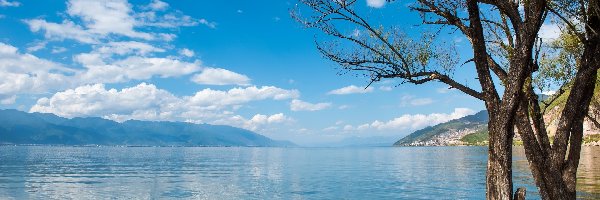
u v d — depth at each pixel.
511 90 8.43
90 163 130.75
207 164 128.25
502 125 8.46
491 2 9.05
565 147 9.25
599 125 11.06
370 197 46.59
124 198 48.38
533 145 9.19
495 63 10.07
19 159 152.88
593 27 9.35
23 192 53.44
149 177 76.81
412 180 65.75
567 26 11.25
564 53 12.07
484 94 8.95
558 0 10.52
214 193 52.56
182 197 49.09
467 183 59.34
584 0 10.08
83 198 48.22
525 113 9.31
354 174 80.69
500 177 8.39
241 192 53.25
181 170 97.88
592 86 9.26
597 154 123.50
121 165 120.19
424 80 9.58
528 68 9.27
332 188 56.03
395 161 139.75
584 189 41.72
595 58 9.07
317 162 137.25
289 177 75.44
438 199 43.62
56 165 116.56
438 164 115.38
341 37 10.02
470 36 9.36
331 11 9.95
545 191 9.17
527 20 8.47
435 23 9.91
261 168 105.12
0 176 76.12
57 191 54.59
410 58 9.70
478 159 145.88
